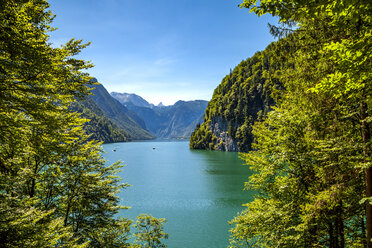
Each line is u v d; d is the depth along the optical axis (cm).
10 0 638
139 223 2241
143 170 8494
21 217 921
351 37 680
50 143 1068
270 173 1359
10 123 790
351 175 970
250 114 17775
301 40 961
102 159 1822
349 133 994
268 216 1295
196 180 6475
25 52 684
